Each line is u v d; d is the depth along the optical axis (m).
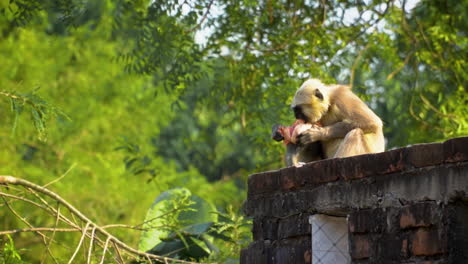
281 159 12.90
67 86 16.81
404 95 14.17
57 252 9.38
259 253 4.16
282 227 4.03
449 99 12.56
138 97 18.53
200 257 7.62
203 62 12.89
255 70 12.54
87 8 12.75
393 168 3.34
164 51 11.96
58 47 16.58
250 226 7.56
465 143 3.03
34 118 6.32
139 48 12.22
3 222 9.80
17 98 6.36
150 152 17.50
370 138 5.88
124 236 11.11
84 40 16.94
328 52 12.16
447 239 3.05
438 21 12.95
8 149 13.91
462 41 12.62
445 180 3.10
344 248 3.75
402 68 13.28
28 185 6.43
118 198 14.93
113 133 17.22
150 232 7.81
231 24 12.08
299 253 3.88
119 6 12.28
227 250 7.42
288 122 12.26
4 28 14.92
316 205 3.76
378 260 3.35
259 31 12.23
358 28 12.38
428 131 13.45
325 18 12.10
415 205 3.21
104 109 17.09
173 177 16.39
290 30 11.97
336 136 5.83
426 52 12.56
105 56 17.27
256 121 13.22
